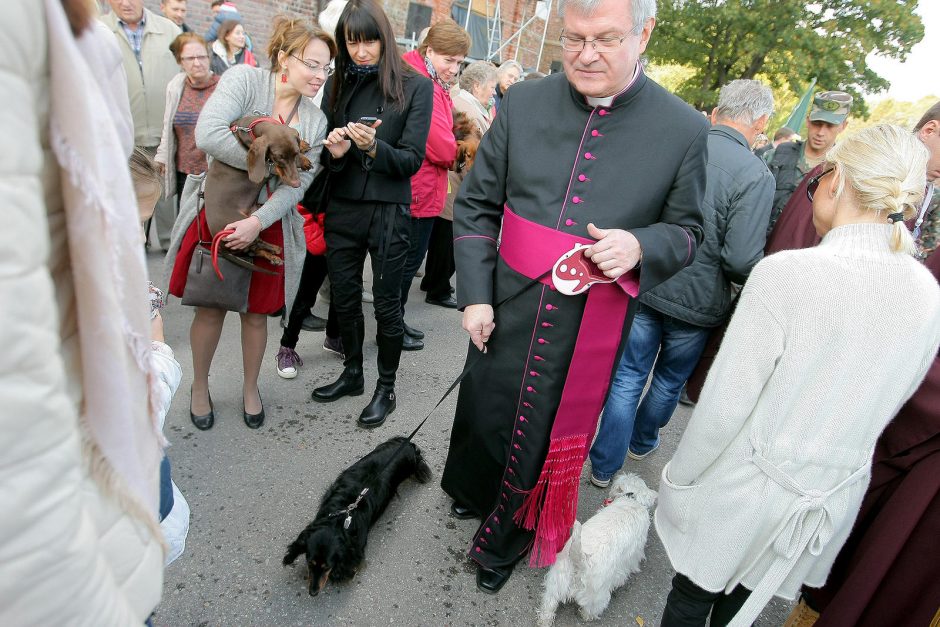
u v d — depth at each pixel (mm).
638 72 1607
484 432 1970
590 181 1624
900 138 1231
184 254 2410
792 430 1314
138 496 740
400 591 2045
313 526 1967
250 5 7270
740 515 1400
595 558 1908
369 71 2484
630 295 1608
